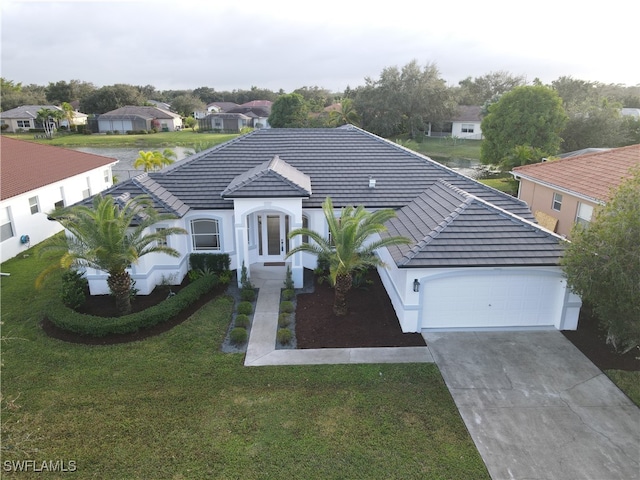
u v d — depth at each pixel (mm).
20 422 10438
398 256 14555
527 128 43812
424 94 71188
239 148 22766
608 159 23641
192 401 11250
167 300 15703
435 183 20250
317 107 83625
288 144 23391
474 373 12438
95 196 16688
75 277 16594
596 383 11977
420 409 10945
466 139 77062
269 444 9812
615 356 13195
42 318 15586
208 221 19234
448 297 14383
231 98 160250
